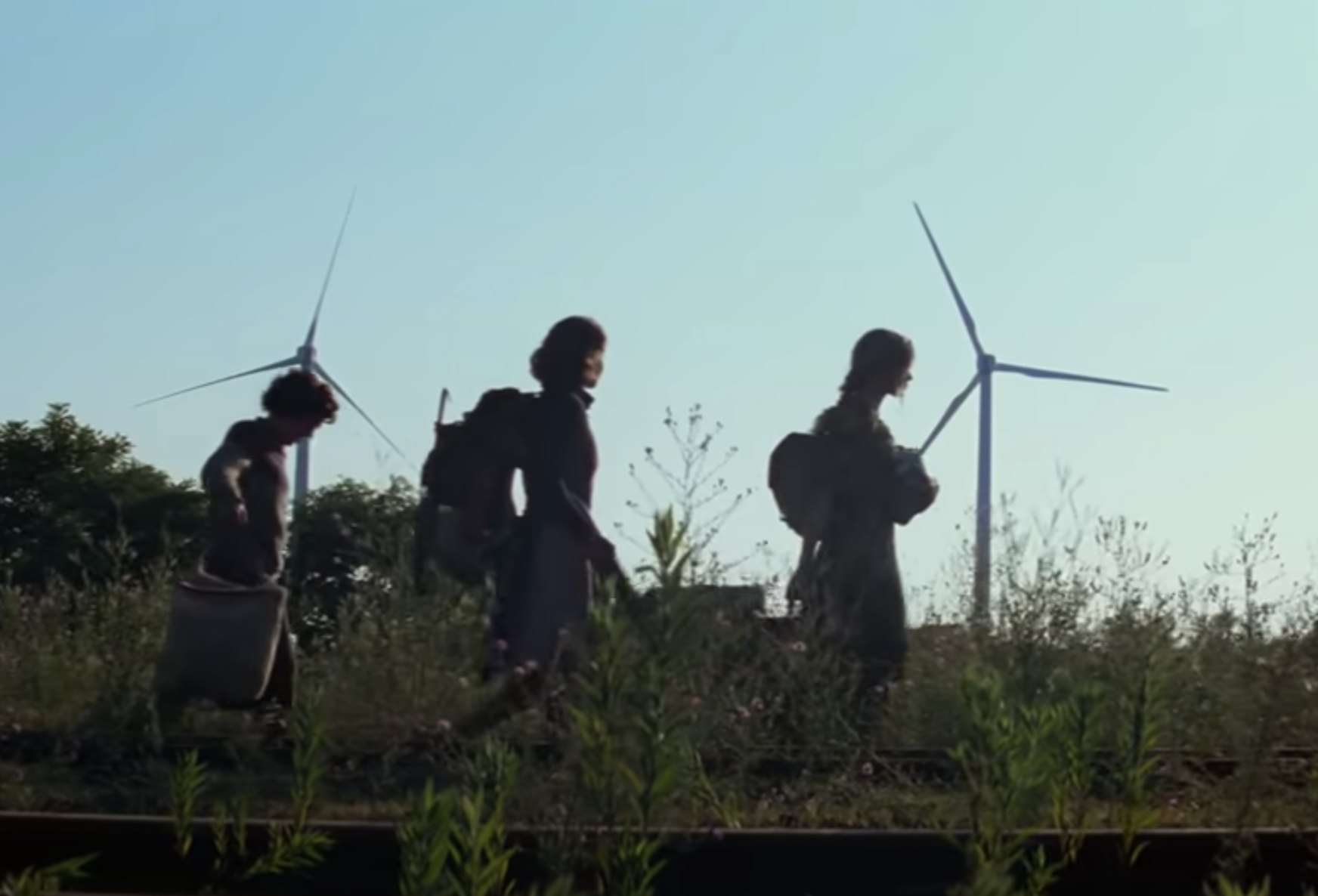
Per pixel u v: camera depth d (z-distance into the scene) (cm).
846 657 1009
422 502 1044
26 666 1045
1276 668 901
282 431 1029
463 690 977
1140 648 902
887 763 915
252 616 987
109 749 930
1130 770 769
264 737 959
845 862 780
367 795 879
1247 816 802
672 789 590
